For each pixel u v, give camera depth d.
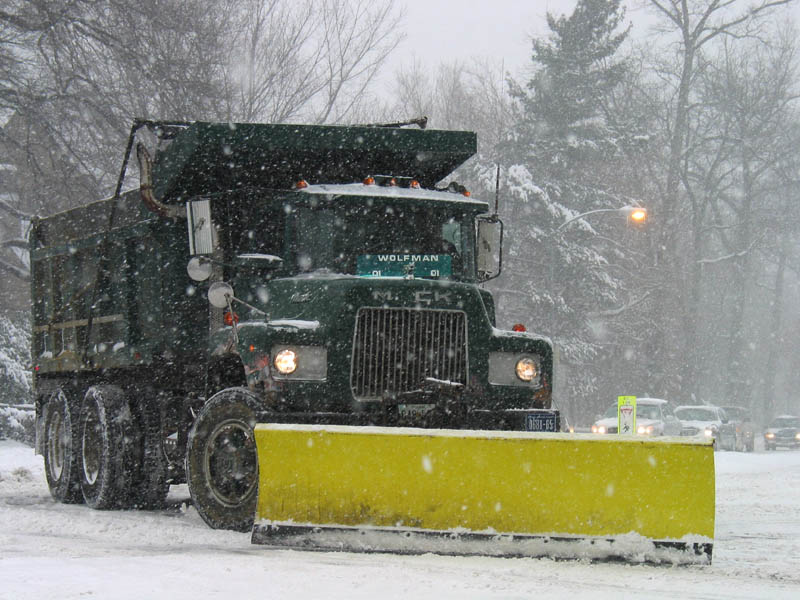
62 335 13.05
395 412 8.45
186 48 26.97
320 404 8.39
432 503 6.98
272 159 10.13
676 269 53.91
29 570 6.07
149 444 10.83
